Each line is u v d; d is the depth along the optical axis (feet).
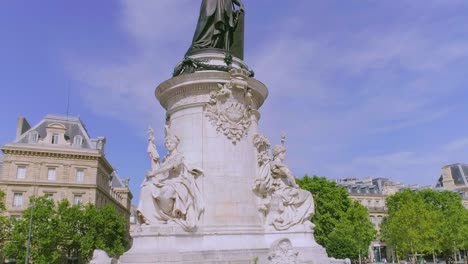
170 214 32.78
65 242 114.52
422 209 141.59
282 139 42.96
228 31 46.11
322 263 34.83
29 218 110.52
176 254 29.32
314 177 131.95
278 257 30.35
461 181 294.87
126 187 249.96
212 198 35.19
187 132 37.60
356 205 149.28
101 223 119.14
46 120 166.20
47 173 151.84
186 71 40.42
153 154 37.04
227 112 37.68
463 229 157.17
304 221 39.01
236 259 31.89
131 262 29.12
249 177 37.52
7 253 106.83
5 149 147.23
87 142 167.12
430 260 207.00
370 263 183.01
